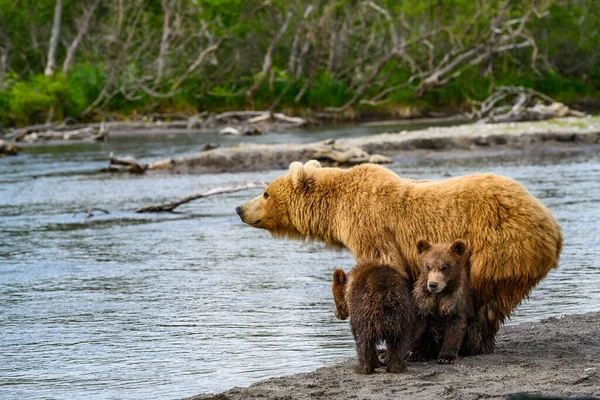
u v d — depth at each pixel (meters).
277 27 177.75
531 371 23.14
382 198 25.98
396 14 184.50
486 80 177.88
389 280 23.19
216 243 51.00
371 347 23.47
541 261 24.48
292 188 27.75
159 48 180.88
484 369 23.48
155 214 62.59
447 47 183.12
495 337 27.81
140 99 166.25
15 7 175.25
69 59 170.00
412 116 169.50
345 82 182.75
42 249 50.34
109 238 53.41
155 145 119.56
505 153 93.81
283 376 24.59
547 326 29.53
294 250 48.34
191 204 67.19
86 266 45.25
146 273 43.12
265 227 28.61
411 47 180.25
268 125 153.88
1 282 41.84
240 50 180.88
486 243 24.56
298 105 171.62
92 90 161.25
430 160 89.44
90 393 25.08
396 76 178.62
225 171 85.25
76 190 75.94
